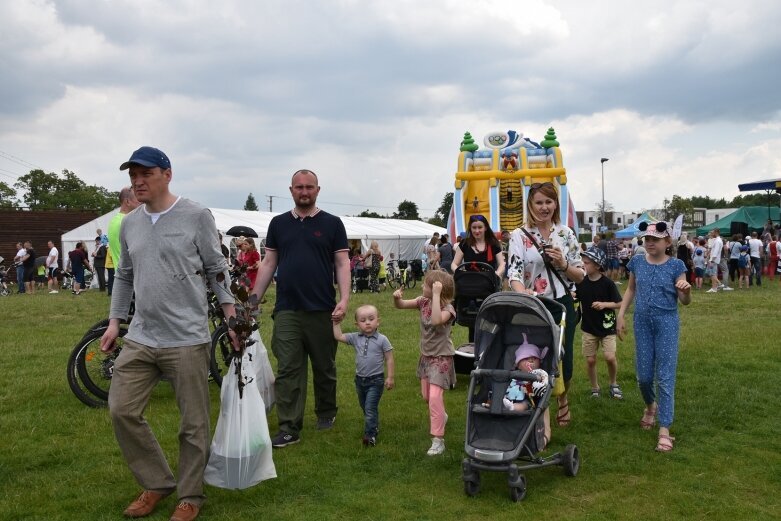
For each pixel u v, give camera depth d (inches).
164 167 169.9
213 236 177.0
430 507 174.6
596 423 246.8
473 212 786.2
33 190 3449.8
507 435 181.6
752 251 883.4
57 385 307.3
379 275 913.5
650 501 176.7
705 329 452.8
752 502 175.6
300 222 235.0
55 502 179.2
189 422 170.1
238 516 169.8
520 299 197.8
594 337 279.0
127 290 179.2
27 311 642.8
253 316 181.9
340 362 356.8
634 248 1075.9
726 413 253.8
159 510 173.3
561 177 751.1
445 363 218.4
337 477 196.5
